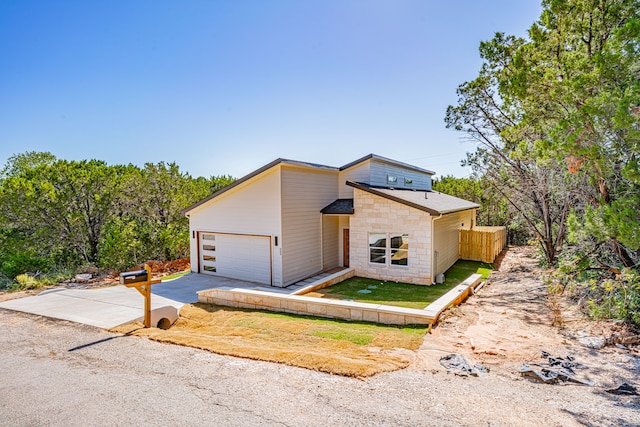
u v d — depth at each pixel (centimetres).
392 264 1371
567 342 694
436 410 425
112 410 442
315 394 471
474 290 1235
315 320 896
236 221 1473
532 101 919
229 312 1014
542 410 425
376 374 538
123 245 1709
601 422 395
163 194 2133
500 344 689
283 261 1348
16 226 1806
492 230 2022
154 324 912
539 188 1354
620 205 682
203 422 406
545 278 923
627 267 769
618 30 671
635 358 605
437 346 677
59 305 1037
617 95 664
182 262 1853
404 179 2033
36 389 509
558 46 919
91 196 1925
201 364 590
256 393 477
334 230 1650
